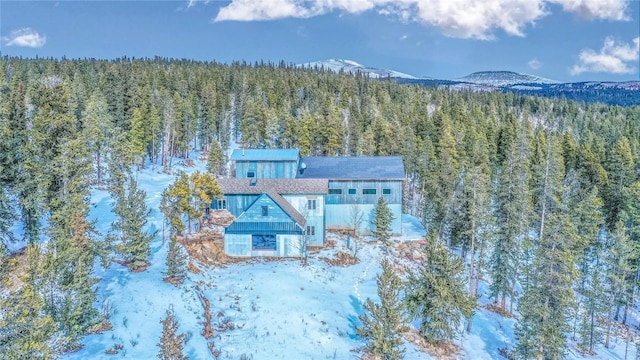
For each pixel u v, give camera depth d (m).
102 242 26.36
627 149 70.50
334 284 35.62
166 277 30.58
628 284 40.34
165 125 83.50
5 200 28.86
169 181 67.31
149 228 40.25
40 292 18.62
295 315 28.56
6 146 29.73
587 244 43.09
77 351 19.78
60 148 28.27
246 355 23.11
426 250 29.17
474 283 43.75
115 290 27.20
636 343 37.19
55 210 27.62
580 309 41.72
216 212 43.41
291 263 38.38
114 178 47.12
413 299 28.61
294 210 43.12
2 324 13.59
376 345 23.31
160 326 23.84
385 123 87.94
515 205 37.81
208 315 27.16
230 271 36.06
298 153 53.09
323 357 24.09
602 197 58.12
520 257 38.53
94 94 80.94
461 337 31.50
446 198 53.16
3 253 16.22
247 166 51.72
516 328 30.08
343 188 50.38
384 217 46.59
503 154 83.44
